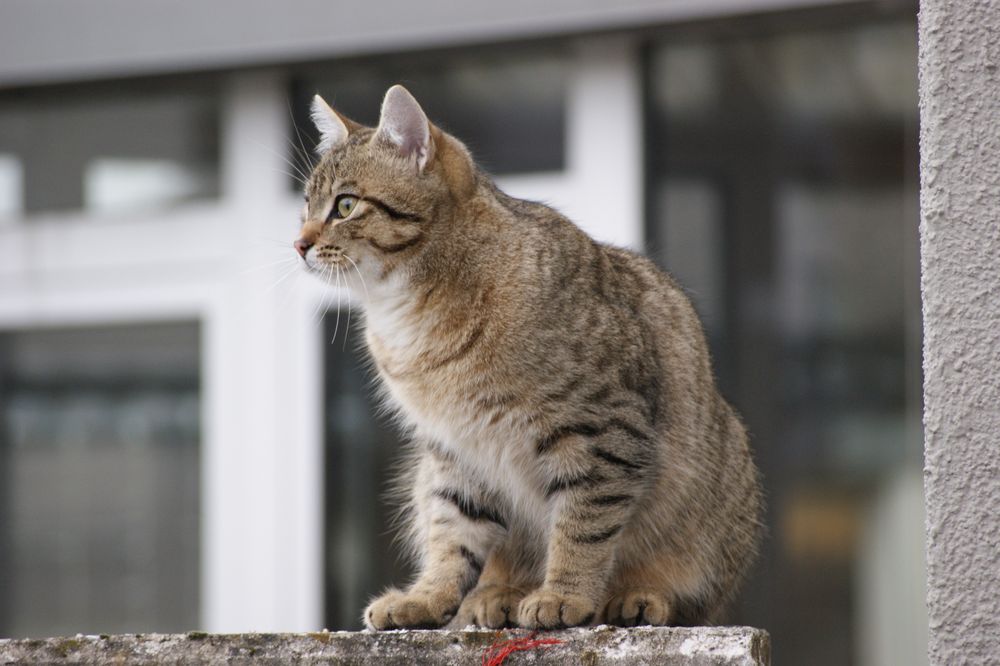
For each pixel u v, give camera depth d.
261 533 11.55
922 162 4.01
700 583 6.46
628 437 5.86
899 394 10.11
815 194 10.38
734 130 10.59
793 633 10.08
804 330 10.34
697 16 9.99
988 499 3.88
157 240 12.00
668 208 10.69
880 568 10.04
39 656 4.57
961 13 3.96
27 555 12.08
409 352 6.13
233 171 11.79
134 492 11.93
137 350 12.05
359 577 11.24
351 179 6.44
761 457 10.30
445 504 6.30
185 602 11.70
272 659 4.45
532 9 10.26
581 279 6.05
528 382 5.86
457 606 6.06
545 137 10.97
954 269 3.94
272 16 10.89
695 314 6.78
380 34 10.62
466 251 6.11
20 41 11.51
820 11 9.91
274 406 11.59
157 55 11.18
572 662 4.24
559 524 5.86
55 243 12.23
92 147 12.15
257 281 11.71
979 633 3.87
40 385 12.20
